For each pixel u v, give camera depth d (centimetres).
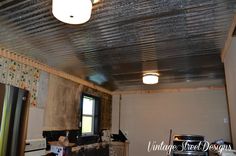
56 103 365
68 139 378
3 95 202
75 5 146
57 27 215
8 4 176
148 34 229
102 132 506
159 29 217
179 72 383
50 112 349
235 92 230
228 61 255
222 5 173
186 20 198
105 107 543
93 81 468
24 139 227
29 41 251
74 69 372
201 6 176
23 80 302
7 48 273
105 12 186
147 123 530
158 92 537
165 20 199
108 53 290
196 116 490
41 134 308
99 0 167
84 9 150
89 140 444
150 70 372
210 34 227
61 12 152
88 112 481
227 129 459
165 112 519
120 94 573
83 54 295
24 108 229
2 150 196
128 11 184
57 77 375
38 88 328
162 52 282
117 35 232
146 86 520
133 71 381
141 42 250
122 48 271
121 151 475
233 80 235
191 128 488
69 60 322
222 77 419
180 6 176
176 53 285
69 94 404
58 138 360
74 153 349
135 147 527
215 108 478
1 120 197
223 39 239
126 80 455
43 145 291
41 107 329
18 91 221
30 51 284
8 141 204
